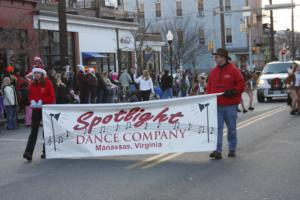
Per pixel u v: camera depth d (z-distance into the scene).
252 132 13.78
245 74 21.17
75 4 39.72
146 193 7.37
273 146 11.23
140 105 10.20
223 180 8.04
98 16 38.31
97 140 10.43
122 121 10.30
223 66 10.06
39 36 27.52
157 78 32.97
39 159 10.93
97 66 35.56
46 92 10.82
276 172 8.51
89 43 34.69
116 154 10.36
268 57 81.12
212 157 9.98
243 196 7.02
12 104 18.19
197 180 8.09
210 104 9.95
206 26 70.44
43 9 29.83
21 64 25.86
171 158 10.11
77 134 10.50
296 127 14.51
